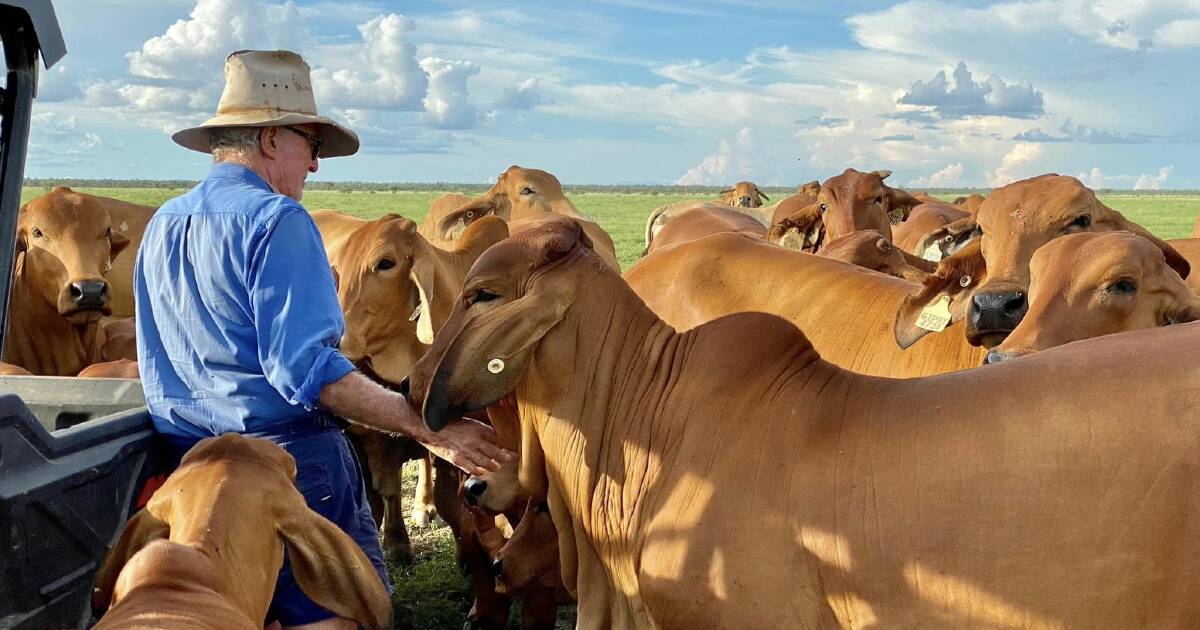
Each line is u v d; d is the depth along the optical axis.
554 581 4.85
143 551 2.80
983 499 2.79
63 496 3.25
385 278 6.71
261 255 3.64
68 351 7.68
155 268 3.86
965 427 2.89
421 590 6.55
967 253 5.05
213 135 3.98
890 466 2.97
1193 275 6.37
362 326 6.74
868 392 3.20
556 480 3.84
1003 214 4.93
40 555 3.15
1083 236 4.11
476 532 5.46
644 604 3.63
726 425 3.36
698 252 6.61
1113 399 2.71
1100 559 2.64
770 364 3.40
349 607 3.29
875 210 11.23
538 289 3.58
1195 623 2.56
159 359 3.90
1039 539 2.71
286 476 3.30
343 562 3.22
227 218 3.70
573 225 3.70
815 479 3.08
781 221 11.77
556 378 3.70
